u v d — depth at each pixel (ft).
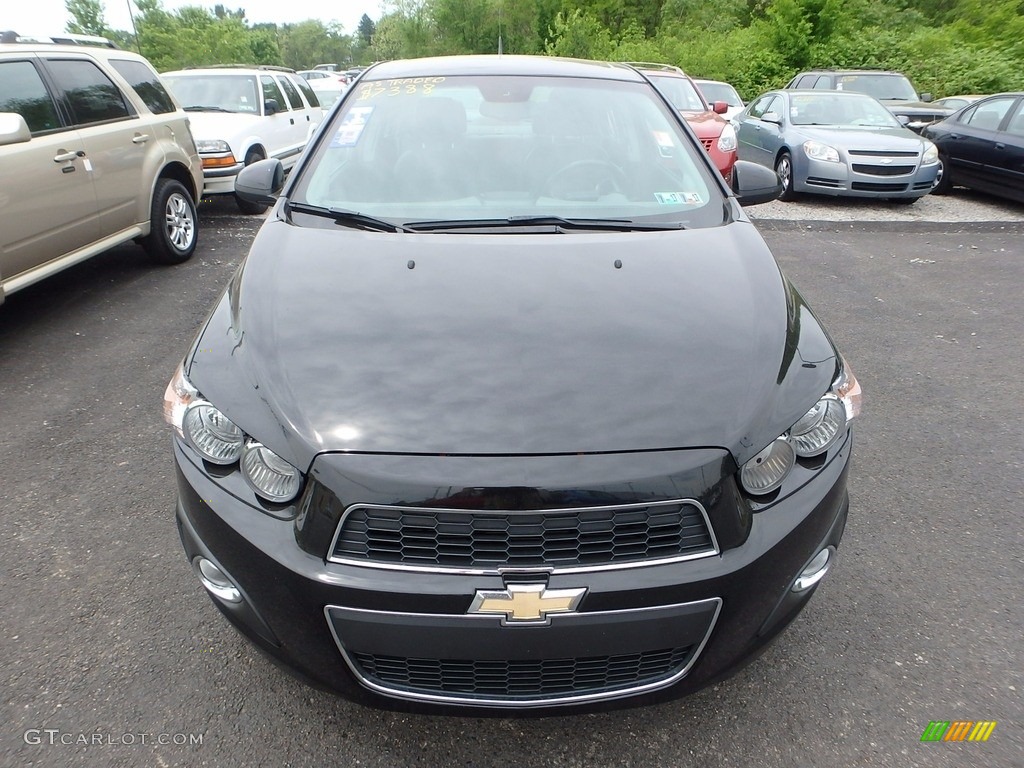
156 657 7.57
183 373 6.79
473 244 8.11
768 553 5.85
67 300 17.88
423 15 159.53
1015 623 8.20
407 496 5.44
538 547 5.48
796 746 6.75
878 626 8.14
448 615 5.51
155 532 9.48
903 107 40.83
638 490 5.49
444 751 6.68
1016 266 21.77
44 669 7.39
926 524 9.91
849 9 79.41
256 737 6.77
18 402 12.81
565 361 6.30
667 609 5.63
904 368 14.80
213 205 30.66
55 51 17.03
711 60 84.33
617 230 8.69
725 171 29.84
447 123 10.20
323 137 10.11
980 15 87.86
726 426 5.87
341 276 7.48
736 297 7.32
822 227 26.81
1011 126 30.37
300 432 5.79
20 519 9.70
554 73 11.10
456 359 6.30
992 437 12.15
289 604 5.77
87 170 16.80
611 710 6.06
